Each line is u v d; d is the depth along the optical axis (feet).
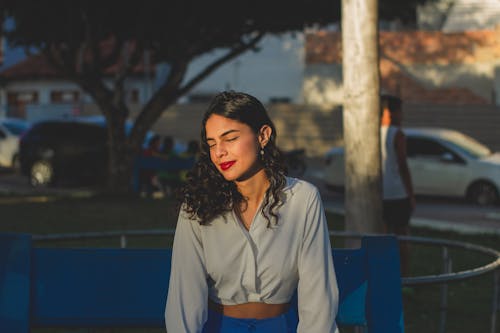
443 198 70.38
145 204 55.77
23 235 13.02
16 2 58.34
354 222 23.99
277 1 59.41
